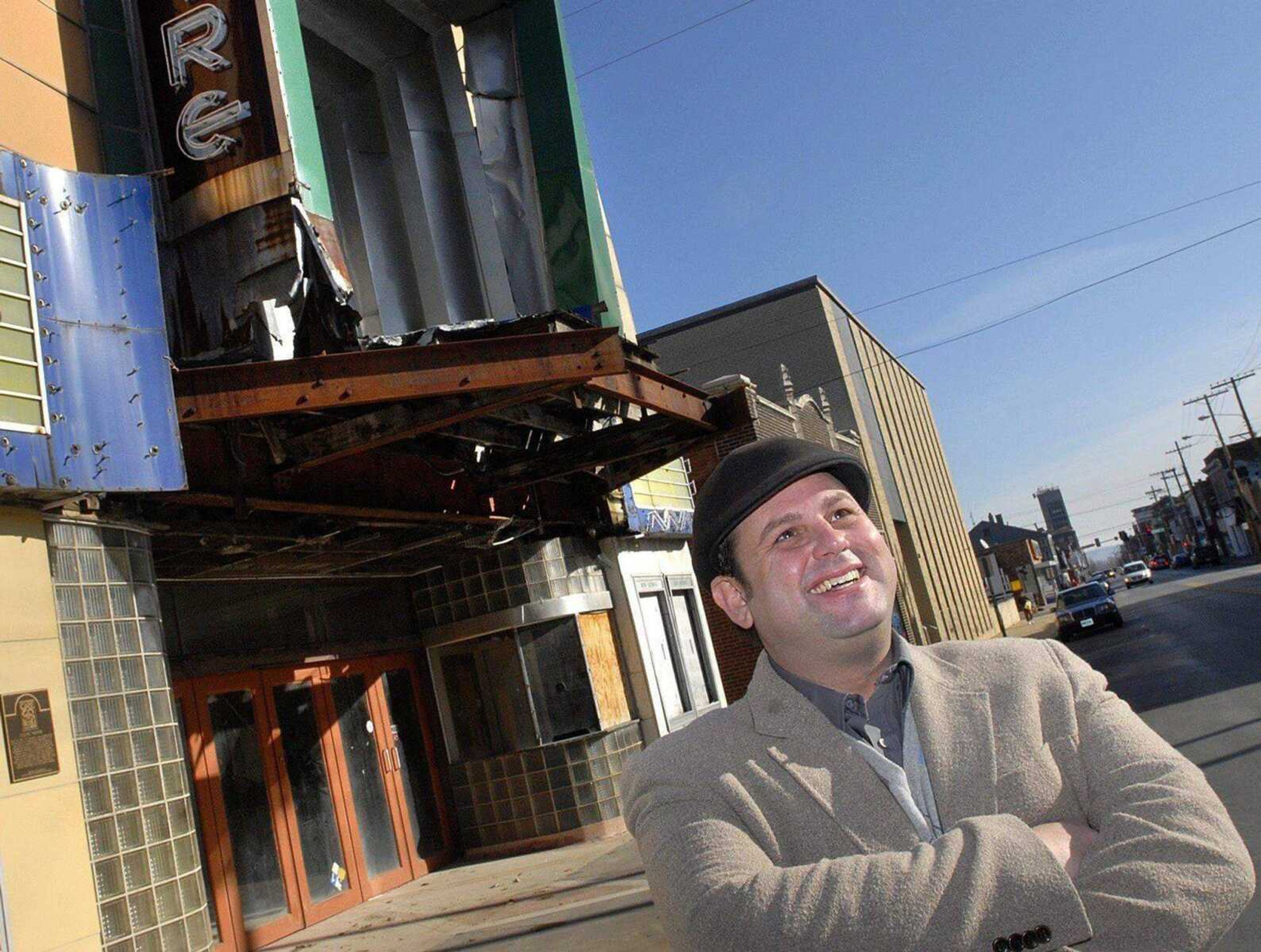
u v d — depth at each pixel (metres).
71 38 6.84
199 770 7.84
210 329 6.76
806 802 1.29
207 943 5.64
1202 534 104.75
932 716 1.31
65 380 5.32
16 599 5.11
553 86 10.59
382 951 7.09
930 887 1.02
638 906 6.97
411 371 6.23
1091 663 21.03
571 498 11.80
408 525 8.73
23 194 5.36
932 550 41.84
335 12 9.98
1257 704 10.92
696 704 13.07
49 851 4.90
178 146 6.90
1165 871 1.06
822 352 34.28
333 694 9.62
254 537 7.21
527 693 10.95
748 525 1.43
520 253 10.46
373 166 10.35
